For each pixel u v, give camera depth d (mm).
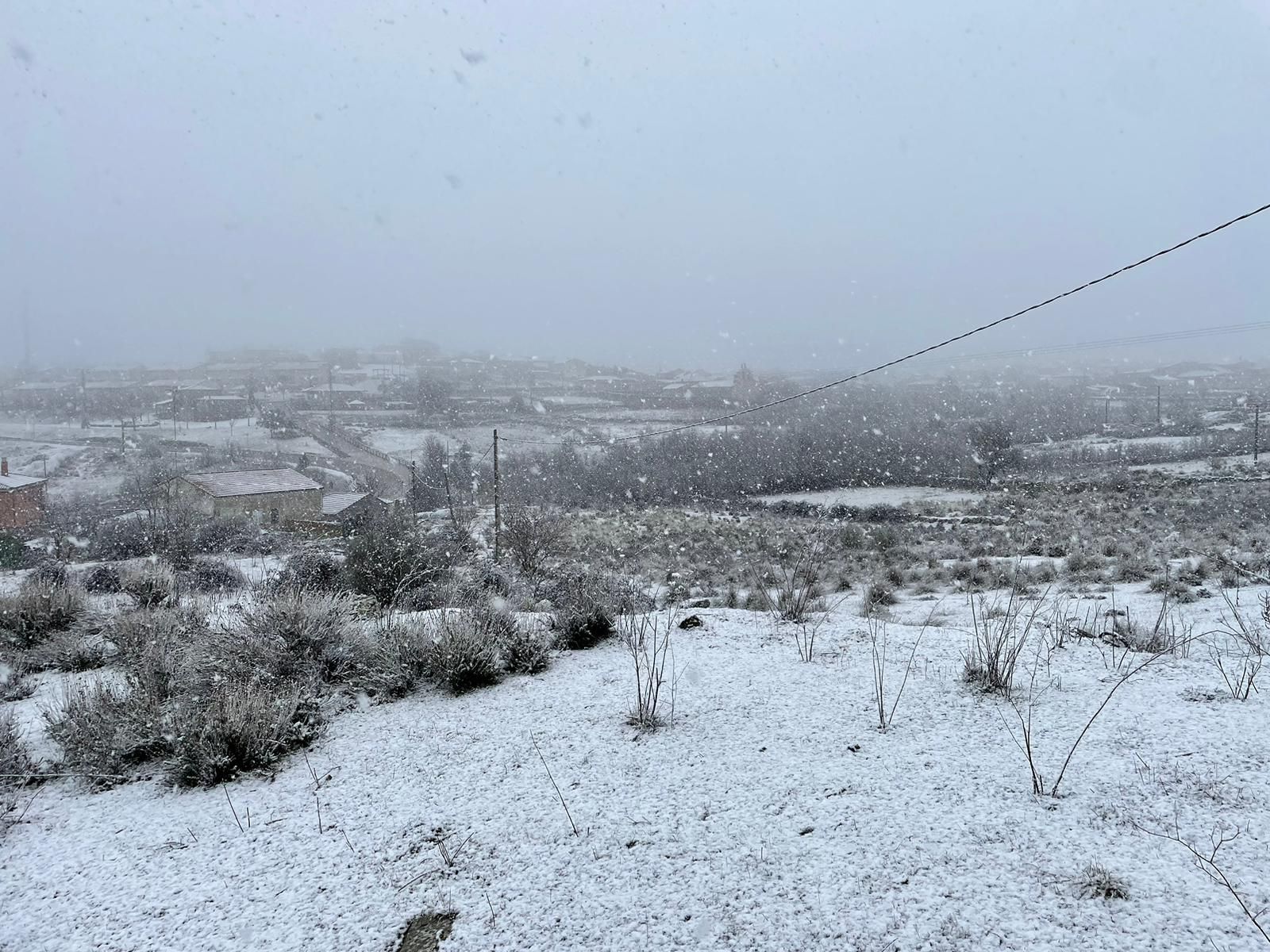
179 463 67688
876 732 4344
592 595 7805
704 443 56938
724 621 7762
